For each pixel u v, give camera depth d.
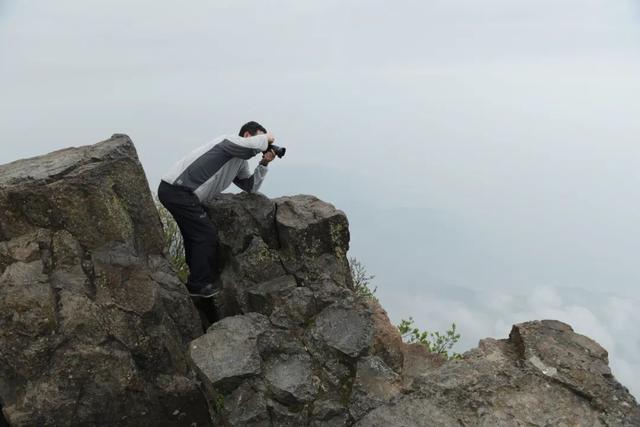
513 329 5.68
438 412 4.74
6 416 5.23
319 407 5.32
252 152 7.42
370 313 6.24
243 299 7.25
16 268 5.52
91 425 5.43
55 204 5.91
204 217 7.36
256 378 5.49
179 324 6.54
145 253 6.63
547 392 4.85
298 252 7.69
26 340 5.21
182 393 5.82
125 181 6.41
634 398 4.76
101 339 5.50
